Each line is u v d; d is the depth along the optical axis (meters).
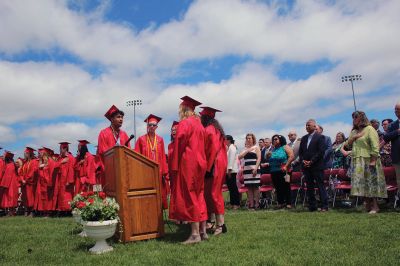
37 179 11.95
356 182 7.66
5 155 12.81
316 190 10.79
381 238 5.00
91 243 5.59
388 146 9.14
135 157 5.54
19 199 13.48
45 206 11.32
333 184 9.22
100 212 4.95
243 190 11.03
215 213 5.95
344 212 7.71
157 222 5.66
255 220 7.20
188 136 5.37
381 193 7.42
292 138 10.80
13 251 5.31
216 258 4.34
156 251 4.78
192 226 5.29
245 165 9.89
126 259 4.45
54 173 11.23
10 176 12.69
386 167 8.52
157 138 7.90
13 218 10.84
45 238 6.26
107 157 6.05
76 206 5.16
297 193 10.02
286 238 5.30
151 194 5.65
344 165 9.67
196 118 5.58
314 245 4.79
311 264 3.94
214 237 5.62
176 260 4.30
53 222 8.75
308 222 6.59
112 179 5.71
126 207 5.40
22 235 6.69
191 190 5.28
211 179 6.08
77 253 4.97
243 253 4.54
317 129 9.05
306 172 8.41
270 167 9.62
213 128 5.94
